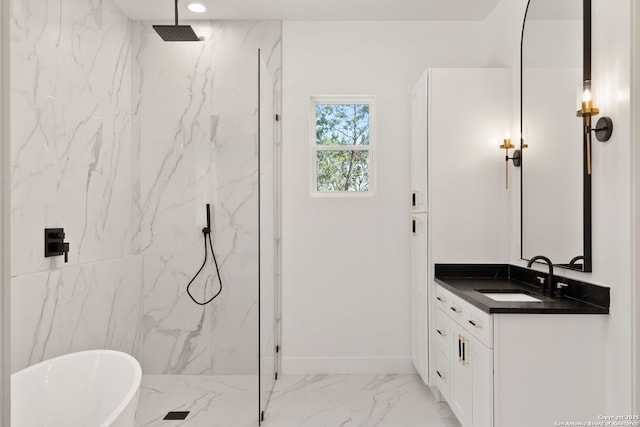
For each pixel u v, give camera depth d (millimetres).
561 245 2375
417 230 3416
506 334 2020
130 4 3344
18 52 2203
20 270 2219
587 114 2070
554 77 2453
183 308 3662
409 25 3682
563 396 2018
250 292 3658
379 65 3686
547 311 2010
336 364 3652
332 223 3678
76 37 2785
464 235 3090
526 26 2807
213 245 3662
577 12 2221
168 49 3660
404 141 3676
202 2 3338
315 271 3676
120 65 3436
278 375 3619
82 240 2836
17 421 2037
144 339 3664
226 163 3660
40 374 2145
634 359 1846
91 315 2916
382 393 3215
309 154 3676
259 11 3508
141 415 2904
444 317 2844
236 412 2934
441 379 2896
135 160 3645
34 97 2342
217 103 3656
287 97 3684
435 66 3680
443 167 3086
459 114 3086
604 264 2035
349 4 3393
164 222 3660
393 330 3672
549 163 2504
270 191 3211
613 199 1976
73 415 2217
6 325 667
